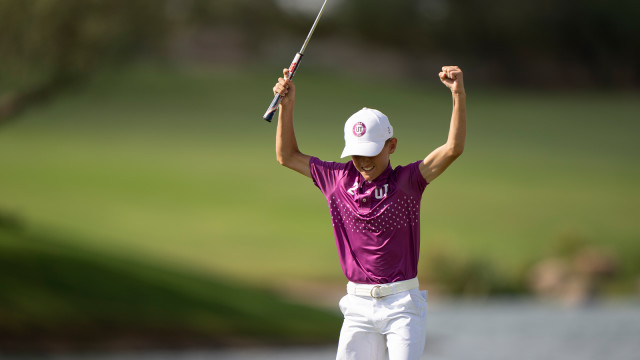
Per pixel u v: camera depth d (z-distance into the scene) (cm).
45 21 5294
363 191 1783
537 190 17025
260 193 16325
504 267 10544
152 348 4722
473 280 9581
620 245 12575
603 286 9738
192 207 14712
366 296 1791
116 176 16888
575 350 4603
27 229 7531
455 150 1731
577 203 15812
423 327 1778
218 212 14450
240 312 5650
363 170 1784
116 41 5853
